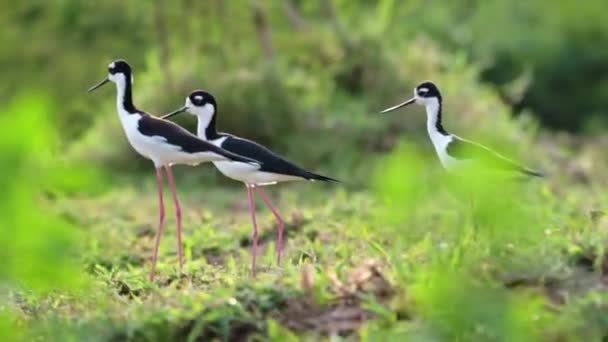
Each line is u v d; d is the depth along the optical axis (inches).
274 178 474.0
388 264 378.3
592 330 332.2
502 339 323.9
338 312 353.4
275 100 803.4
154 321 350.3
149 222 616.1
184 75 818.8
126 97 466.0
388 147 788.6
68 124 938.1
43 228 290.8
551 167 801.6
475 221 373.4
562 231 418.6
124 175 780.6
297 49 899.4
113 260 509.4
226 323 349.4
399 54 891.4
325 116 810.8
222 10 892.0
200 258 502.9
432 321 331.6
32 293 397.1
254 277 406.3
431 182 491.5
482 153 470.0
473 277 345.7
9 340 349.1
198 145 452.1
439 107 496.4
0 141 274.1
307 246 494.0
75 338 348.8
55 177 283.9
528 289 347.9
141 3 943.0
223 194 714.2
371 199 636.7
